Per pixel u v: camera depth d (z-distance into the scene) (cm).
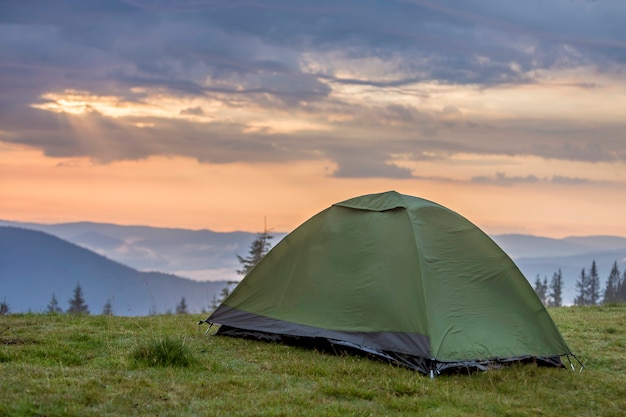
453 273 1130
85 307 12669
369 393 894
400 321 1096
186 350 1043
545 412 858
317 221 1291
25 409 743
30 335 1199
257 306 1284
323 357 1123
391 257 1157
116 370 954
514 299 1146
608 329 1515
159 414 769
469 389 961
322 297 1206
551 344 1130
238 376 961
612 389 977
